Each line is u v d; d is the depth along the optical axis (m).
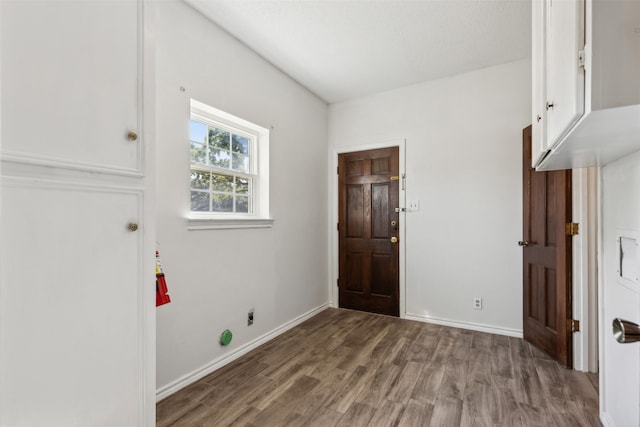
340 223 3.67
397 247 3.31
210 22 2.17
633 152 1.06
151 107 1.03
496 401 1.72
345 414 1.62
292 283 3.06
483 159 2.89
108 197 0.90
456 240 3.01
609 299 1.32
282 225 2.92
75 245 0.82
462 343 2.56
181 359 1.92
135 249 0.97
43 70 0.76
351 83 3.19
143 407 0.99
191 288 2.00
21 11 0.73
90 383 0.85
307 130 3.34
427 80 3.13
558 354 2.18
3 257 0.70
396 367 2.14
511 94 2.78
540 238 2.39
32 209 0.74
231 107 2.33
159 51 1.83
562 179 2.12
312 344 2.58
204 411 1.66
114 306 0.91
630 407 1.14
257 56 2.61
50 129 0.77
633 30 0.59
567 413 1.61
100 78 0.88
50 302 0.77
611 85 0.60
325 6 2.02
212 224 2.15
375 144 3.44
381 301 3.41
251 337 2.50
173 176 1.90
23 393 0.73
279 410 1.67
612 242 1.26
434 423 1.54
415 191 3.22
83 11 0.84
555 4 0.92
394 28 2.26
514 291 2.75
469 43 2.46
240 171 2.56
